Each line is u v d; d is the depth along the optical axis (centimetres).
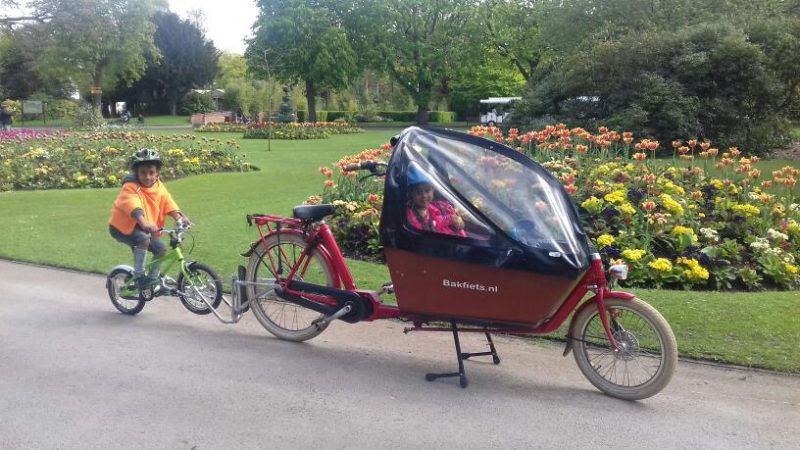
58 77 5466
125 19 5100
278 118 4366
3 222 1037
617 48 2133
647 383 411
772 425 384
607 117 2158
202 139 2000
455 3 5081
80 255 812
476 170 431
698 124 2036
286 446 357
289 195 1320
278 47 5028
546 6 4059
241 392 427
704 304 584
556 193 430
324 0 5141
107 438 365
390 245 442
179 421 386
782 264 673
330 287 495
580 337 435
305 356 494
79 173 1516
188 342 523
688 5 2688
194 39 7019
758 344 501
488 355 493
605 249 650
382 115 6312
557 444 361
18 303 630
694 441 365
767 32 2170
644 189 812
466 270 424
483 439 366
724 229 761
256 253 536
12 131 2378
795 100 2219
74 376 452
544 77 2619
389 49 5166
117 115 7156
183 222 575
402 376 456
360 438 367
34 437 366
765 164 1839
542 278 409
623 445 360
